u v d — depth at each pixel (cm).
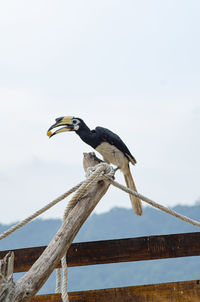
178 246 775
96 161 767
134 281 9169
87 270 9656
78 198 636
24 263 779
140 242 780
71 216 604
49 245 557
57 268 756
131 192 669
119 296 678
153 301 671
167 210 661
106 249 779
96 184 671
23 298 484
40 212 658
